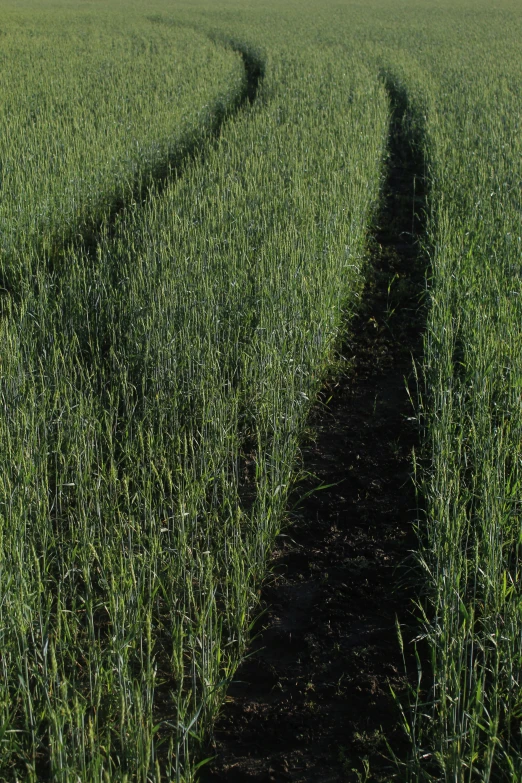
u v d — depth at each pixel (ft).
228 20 129.49
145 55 74.95
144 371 19.58
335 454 18.83
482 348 19.67
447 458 15.98
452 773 9.92
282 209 29.30
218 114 54.44
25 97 49.67
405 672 12.35
